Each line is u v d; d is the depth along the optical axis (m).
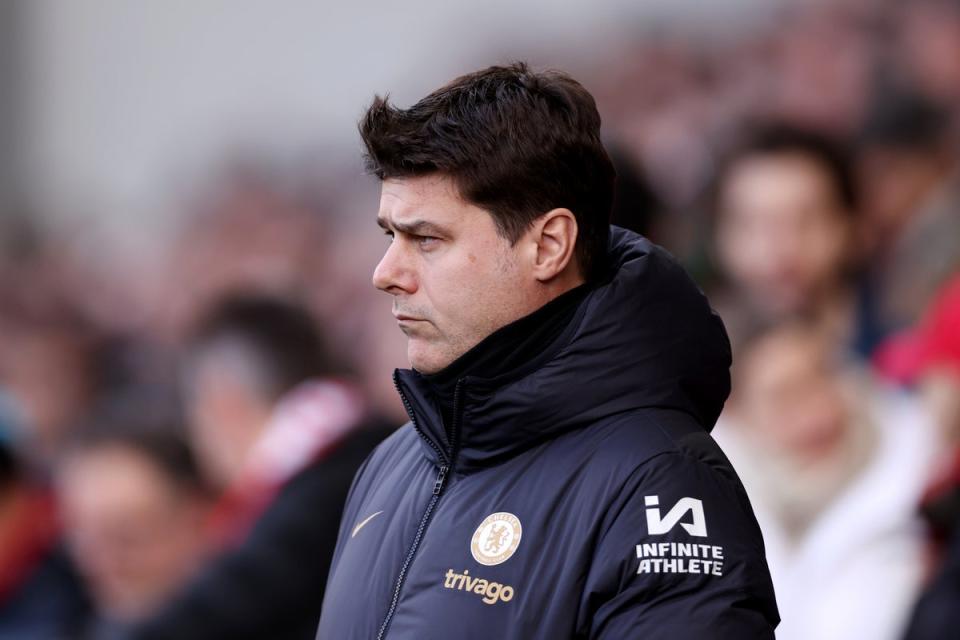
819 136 14.68
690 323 5.57
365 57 29.16
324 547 10.30
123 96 32.25
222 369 12.52
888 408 12.20
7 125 33.38
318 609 10.31
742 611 5.05
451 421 5.65
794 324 12.43
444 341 5.49
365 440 10.54
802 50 20.27
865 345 14.58
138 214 31.03
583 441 5.39
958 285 12.56
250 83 30.67
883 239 15.76
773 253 14.25
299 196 28.25
